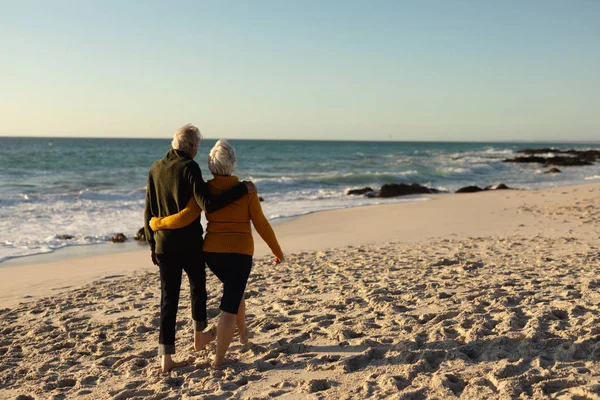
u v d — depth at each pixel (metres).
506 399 2.91
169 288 3.86
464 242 10.52
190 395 3.48
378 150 97.56
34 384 3.94
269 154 71.25
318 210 18.58
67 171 35.03
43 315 6.13
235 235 3.73
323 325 4.76
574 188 24.91
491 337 3.97
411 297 5.57
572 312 4.52
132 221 15.84
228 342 3.88
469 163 47.97
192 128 3.84
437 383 3.20
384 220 15.62
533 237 10.69
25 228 14.37
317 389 3.41
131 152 64.75
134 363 4.22
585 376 3.12
